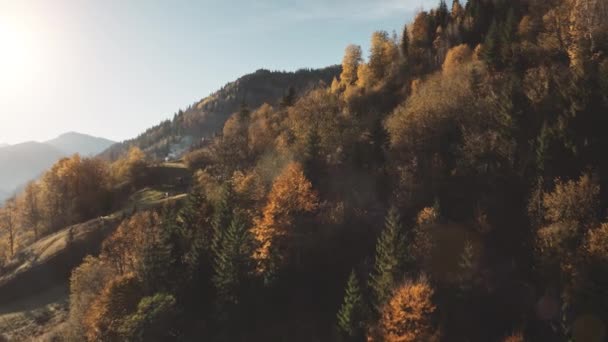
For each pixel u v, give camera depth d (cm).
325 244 7194
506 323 5528
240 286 6825
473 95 9038
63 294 9262
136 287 7006
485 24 14200
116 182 15988
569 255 5162
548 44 9944
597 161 6325
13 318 8462
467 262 5828
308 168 8756
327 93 14012
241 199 8875
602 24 8756
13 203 14650
